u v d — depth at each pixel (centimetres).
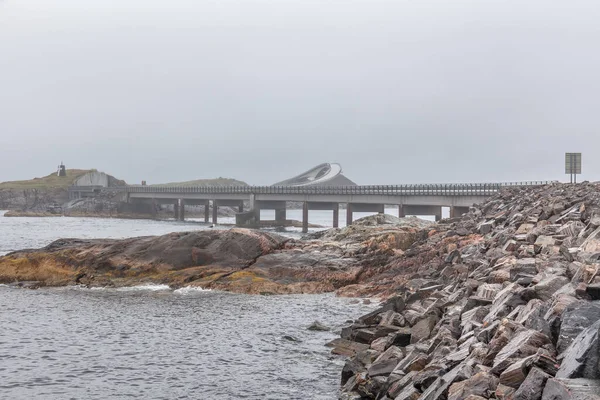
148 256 4631
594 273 1504
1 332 2830
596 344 996
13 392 1964
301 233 11150
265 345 2539
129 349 2497
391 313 2478
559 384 967
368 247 4484
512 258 2517
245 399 1873
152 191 18675
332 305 3462
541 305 1413
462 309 1995
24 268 4656
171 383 2044
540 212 3872
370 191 11119
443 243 4231
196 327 2908
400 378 1664
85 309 3428
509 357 1212
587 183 5631
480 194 8650
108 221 16600
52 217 19100
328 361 2280
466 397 1153
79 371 2192
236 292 3956
